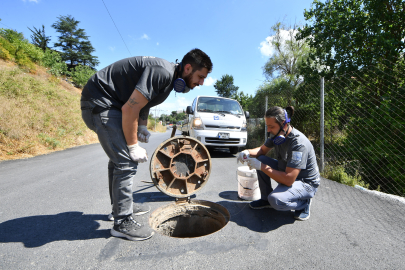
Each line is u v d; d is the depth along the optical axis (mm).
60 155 6297
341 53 6578
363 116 4566
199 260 1500
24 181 3490
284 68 13547
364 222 2143
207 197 2848
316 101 5441
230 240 1783
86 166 4723
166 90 1736
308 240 1792
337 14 6742
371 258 1549
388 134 3998
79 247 1643
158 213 2391
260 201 2490
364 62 5934
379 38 5469
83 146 8797
